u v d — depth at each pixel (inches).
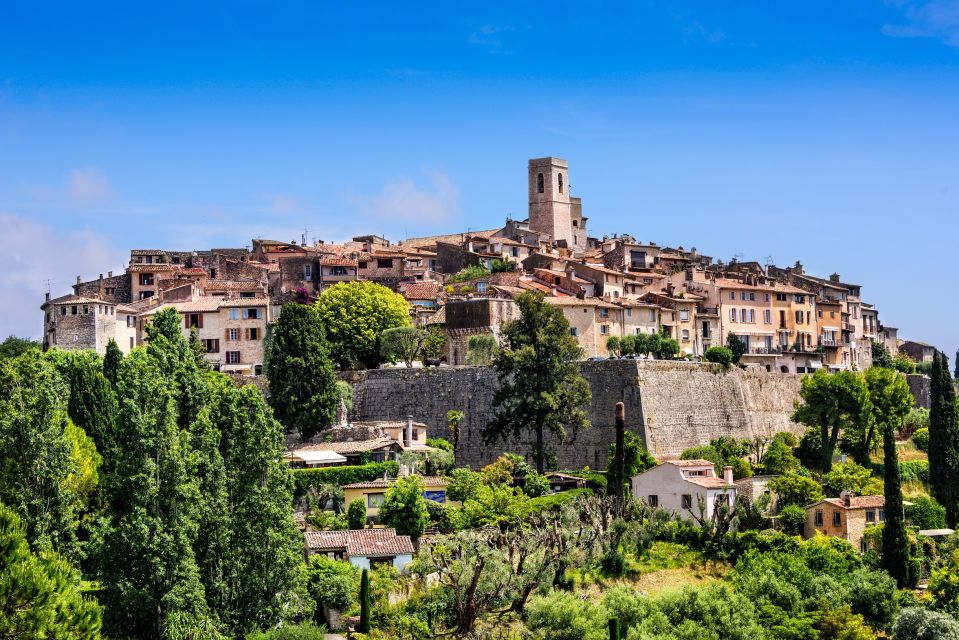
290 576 3895.2
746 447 6471.5
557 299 7623.0
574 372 5964.6
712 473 5738.2
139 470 3720.5
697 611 4475.9
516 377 5900.6
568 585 4719.5
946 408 6190.9
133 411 3769.7
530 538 4660.4
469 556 4370.1
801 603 4746.6
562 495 5359.3
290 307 6210.6
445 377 6496.1
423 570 4379.9
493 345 6820.9
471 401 6392.7
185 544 3649.1
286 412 6063.0
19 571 3011.8
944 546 5497.1
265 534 3873.0
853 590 4830.2
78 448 4101.9
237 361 7465.6
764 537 5196.9
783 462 6087.6
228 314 7519.7
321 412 6087.6
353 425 6250.0
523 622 4330.7
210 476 3909.9
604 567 4918.8
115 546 3617.1
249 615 3806.6
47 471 3636.8
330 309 7283.5
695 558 5142.7
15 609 2977.4
